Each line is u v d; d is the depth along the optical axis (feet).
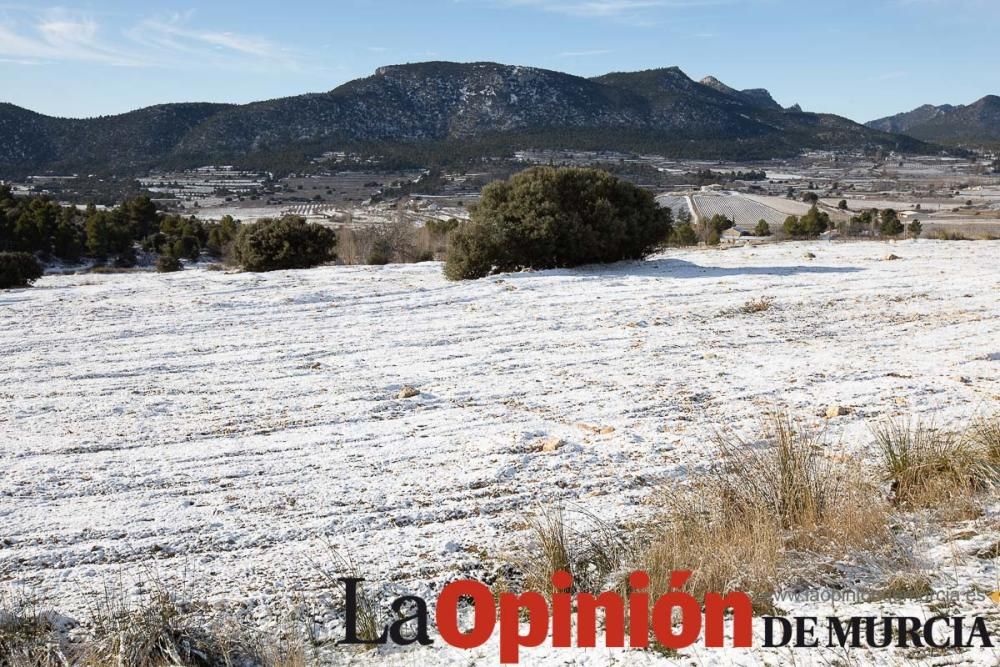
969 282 45.14
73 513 16.57
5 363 29.73
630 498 16.49
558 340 32.48
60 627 12.16
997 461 16.29
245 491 17.57
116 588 13.39
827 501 14.64
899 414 21.63
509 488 17.30
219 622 12.11
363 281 49.96
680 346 31.01
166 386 26.48
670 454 19.01
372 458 19.44
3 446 20.68
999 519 14.03
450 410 23.26
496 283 47.50
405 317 38.04
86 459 19.71
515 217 53.93
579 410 22.89
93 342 33.30
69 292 46.34
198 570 14.01
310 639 11.72
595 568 13.50
